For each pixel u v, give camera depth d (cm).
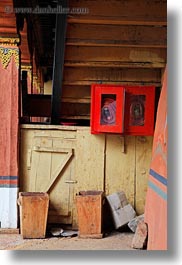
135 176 488
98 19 410
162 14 411
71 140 487
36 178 484
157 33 445
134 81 504
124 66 477
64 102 554
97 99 467
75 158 487
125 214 471
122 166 488
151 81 504
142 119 470
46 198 443
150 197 345
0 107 473
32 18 712
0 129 473
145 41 444
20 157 484
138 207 488
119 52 474
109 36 442
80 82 503
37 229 443
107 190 488
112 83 504
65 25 404
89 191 477
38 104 568
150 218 339
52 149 484
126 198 486
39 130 485
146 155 488
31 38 718
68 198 485
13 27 464
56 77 472
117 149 488
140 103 468
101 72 505
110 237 445
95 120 470
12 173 473
